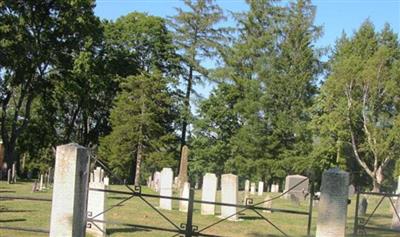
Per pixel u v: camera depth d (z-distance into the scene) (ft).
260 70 205.36
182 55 224.74
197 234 33.06
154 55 229.86
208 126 214.07
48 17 171.12
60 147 33.91
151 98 191.11
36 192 106.32
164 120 209.87
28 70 167.22
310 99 205.05
